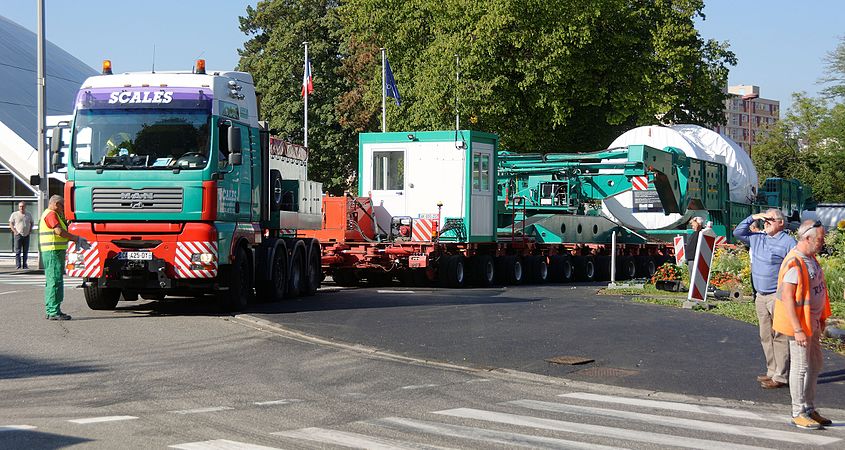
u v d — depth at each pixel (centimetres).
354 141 6456
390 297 2139
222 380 1094
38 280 2769
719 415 949
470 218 2623
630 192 3144
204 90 1694
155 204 1655
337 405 959
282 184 2164
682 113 4959
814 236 912
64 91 4569
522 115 4459
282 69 6450
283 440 788
